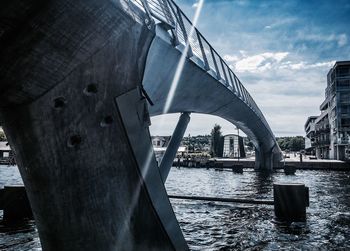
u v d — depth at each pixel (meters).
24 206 12.21
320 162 55.19
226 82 16.14
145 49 5.20
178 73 9.83
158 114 11.55
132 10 4.71
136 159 4.85
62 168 4.36
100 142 4.53
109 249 4.59
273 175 43.44
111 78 4.59
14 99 4.06
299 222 12.59
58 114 4.24
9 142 4.55
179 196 17.78
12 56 3.70
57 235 4.58
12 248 8.96
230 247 9.48
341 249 9.38
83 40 4.12
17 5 3.39
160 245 5.11
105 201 4.57
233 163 61.91
